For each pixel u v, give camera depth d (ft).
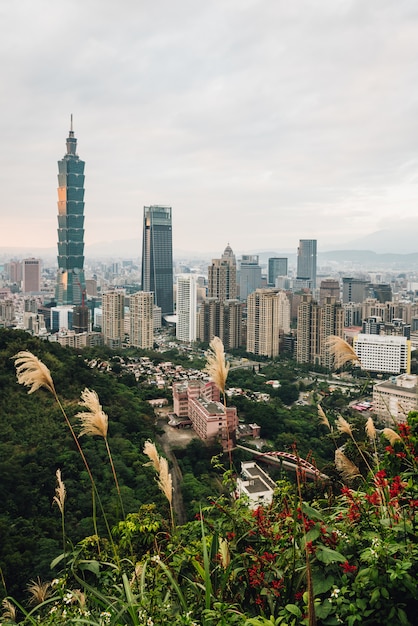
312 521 14.46
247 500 19.63
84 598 16.52
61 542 81.05
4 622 18.11
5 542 77.05
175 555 18.31
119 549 23.30
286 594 13.91
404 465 19.19
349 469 22.99
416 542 14.67
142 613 14.08
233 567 15.67
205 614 13.21
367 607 12.74
